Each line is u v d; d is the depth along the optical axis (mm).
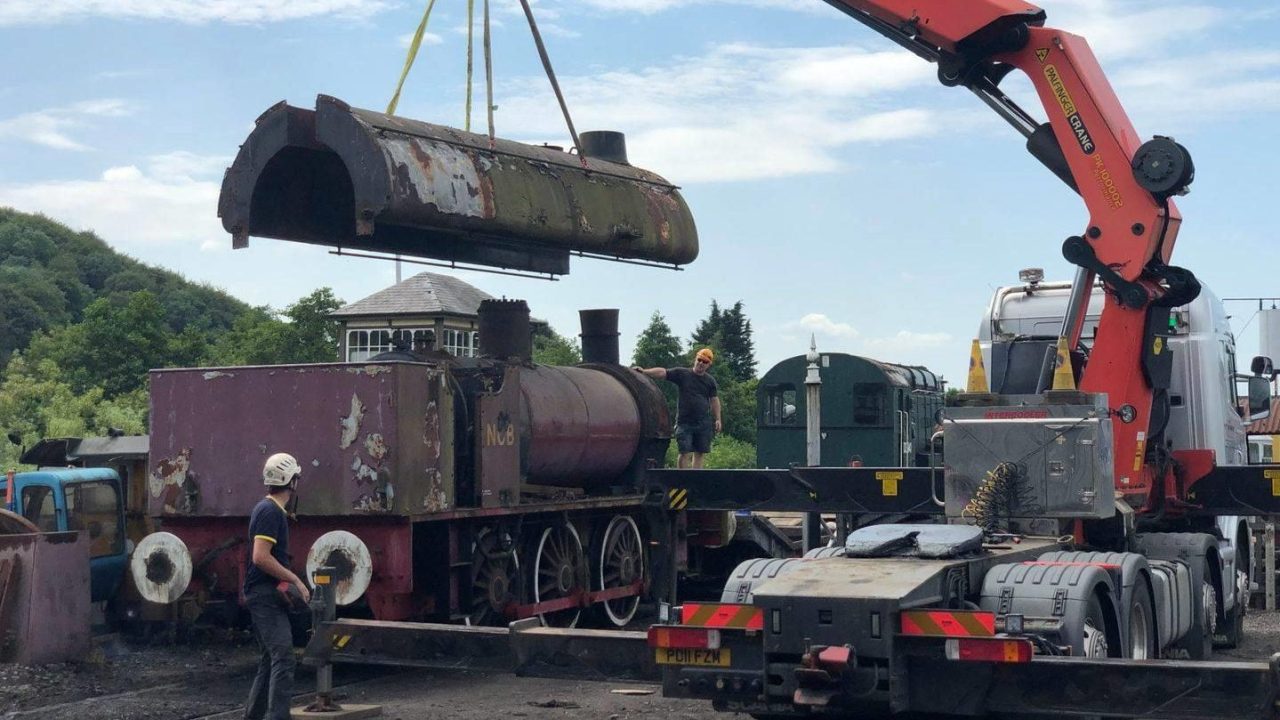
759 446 25016
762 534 18422
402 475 11836
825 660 7133
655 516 14070
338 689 11539
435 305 37594
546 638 8086
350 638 8766
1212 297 14781
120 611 14867
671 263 16344
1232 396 15242
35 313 86438
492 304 14672
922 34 13656
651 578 16469
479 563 13070
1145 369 12820
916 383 26188
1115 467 12711
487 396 13047
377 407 11883
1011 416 10211
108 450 16203
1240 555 15648
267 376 12383
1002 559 8914
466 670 8398
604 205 15016
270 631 9102
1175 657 12281
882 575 7758
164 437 12828
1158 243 12898
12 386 46719
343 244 14273
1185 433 14242
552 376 14992
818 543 15609
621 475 16250
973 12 13320
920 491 12672
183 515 12688
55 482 14102
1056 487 10031
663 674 7773
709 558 19016
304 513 12070
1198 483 13516
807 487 13172
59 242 111750
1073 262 12953
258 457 12375
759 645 7562
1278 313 21328
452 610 12617
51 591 12359
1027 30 13273
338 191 14258
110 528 14641
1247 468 13312
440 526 12648
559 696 11125
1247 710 6559
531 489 14109
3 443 39562
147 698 10930
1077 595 8445
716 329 80312
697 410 17141
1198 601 12336
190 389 12750
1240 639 14906
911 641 7281
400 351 13445
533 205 13961
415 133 12984
